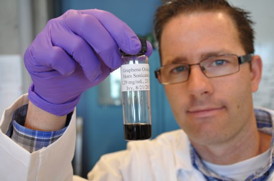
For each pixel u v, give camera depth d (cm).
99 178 95
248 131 86
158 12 97
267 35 145
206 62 81
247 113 83
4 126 58
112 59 54
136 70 58
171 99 87
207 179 91
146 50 57
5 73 155
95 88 154
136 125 59
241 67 81
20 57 153
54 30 52
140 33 159
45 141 56
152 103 139
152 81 137
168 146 105
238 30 85
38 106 55
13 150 53
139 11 160
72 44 50
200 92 77
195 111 81
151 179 95
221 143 83
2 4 154
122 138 155
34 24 150
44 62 50
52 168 57
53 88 54
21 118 62
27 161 52
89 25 52
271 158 80
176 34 83
